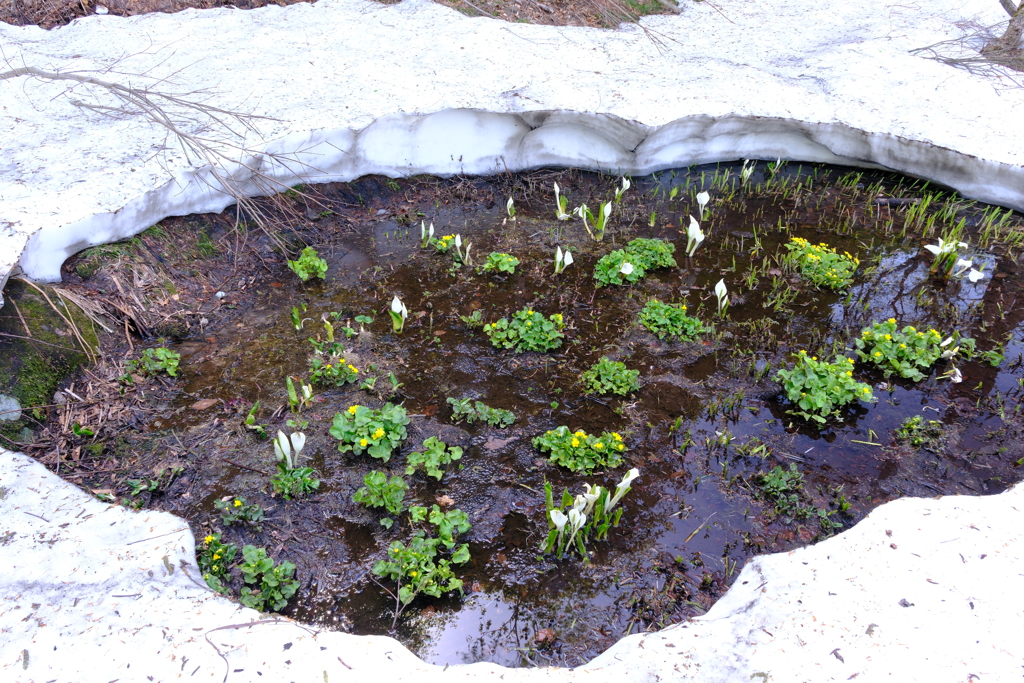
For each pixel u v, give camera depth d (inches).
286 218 252.8
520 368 201.2
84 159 218.8
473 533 151.1
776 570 123.3
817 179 306.7
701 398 190.5
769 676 104.2
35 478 134.1
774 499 159.8
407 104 264.1
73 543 121.0
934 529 129.6
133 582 115.8
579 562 145.2
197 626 109.8
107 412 173.9
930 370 202.2
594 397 190.5
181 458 163.3
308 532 148.3
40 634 107.3
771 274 243.4
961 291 236.4
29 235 181.3
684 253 255.8
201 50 279.3
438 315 221.5
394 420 170.2
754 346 210.1
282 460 159.2
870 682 102.5
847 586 118.8
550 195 289.9
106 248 206.2
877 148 290.0
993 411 187.9
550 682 104.0
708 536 150.9
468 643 129.2
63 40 282.0
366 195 274.1
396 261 246.8
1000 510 133.9
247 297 222.2
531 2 352.5
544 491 161.3
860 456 172.2
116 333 194.5
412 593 134.2
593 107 275.9
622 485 144.4
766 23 352.5
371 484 149.9
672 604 136.2
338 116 252.8
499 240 261.4
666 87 287.1
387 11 326.3
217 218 238.2
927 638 109.4
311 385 189.8
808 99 290.8
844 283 234.1
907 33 335.0
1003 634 110.0
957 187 283.4
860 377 199.3
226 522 146.6
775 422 182.7
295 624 112.1
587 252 255.9
